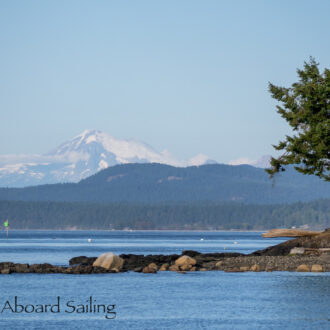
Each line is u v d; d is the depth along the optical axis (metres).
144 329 119.50
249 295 163.38
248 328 118.88
